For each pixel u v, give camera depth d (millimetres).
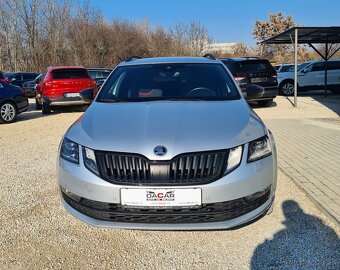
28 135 8344
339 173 4832
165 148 2771
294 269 2723
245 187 2826
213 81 4203
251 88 4559
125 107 3613
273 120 10016
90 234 3309
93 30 38406
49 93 11734
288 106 13383
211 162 2777
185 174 2748
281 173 4941
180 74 4336
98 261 2891
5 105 10438
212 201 2744
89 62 36562
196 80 4219
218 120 3160
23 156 6191
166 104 3635
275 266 2768
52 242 3174
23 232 3348
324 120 9867
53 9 34344
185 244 3119
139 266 2818
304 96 17391
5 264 2854
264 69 12195
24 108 11000
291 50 46188
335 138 7242
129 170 2785
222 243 3115
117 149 2824
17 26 33375
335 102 14453
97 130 3104
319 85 17766
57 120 10781
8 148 6914
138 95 4008
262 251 2977
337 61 17859
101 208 2871
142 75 4355
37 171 5230
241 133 2988
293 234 3225
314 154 5910
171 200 2732
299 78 17625
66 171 3020
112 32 40906
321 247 3004
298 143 6809
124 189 2762
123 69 4562
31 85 20484
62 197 3182
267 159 3041
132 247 3088
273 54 47031
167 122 3111
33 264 2854
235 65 12078
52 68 12102
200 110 3416
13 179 4859
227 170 2805
